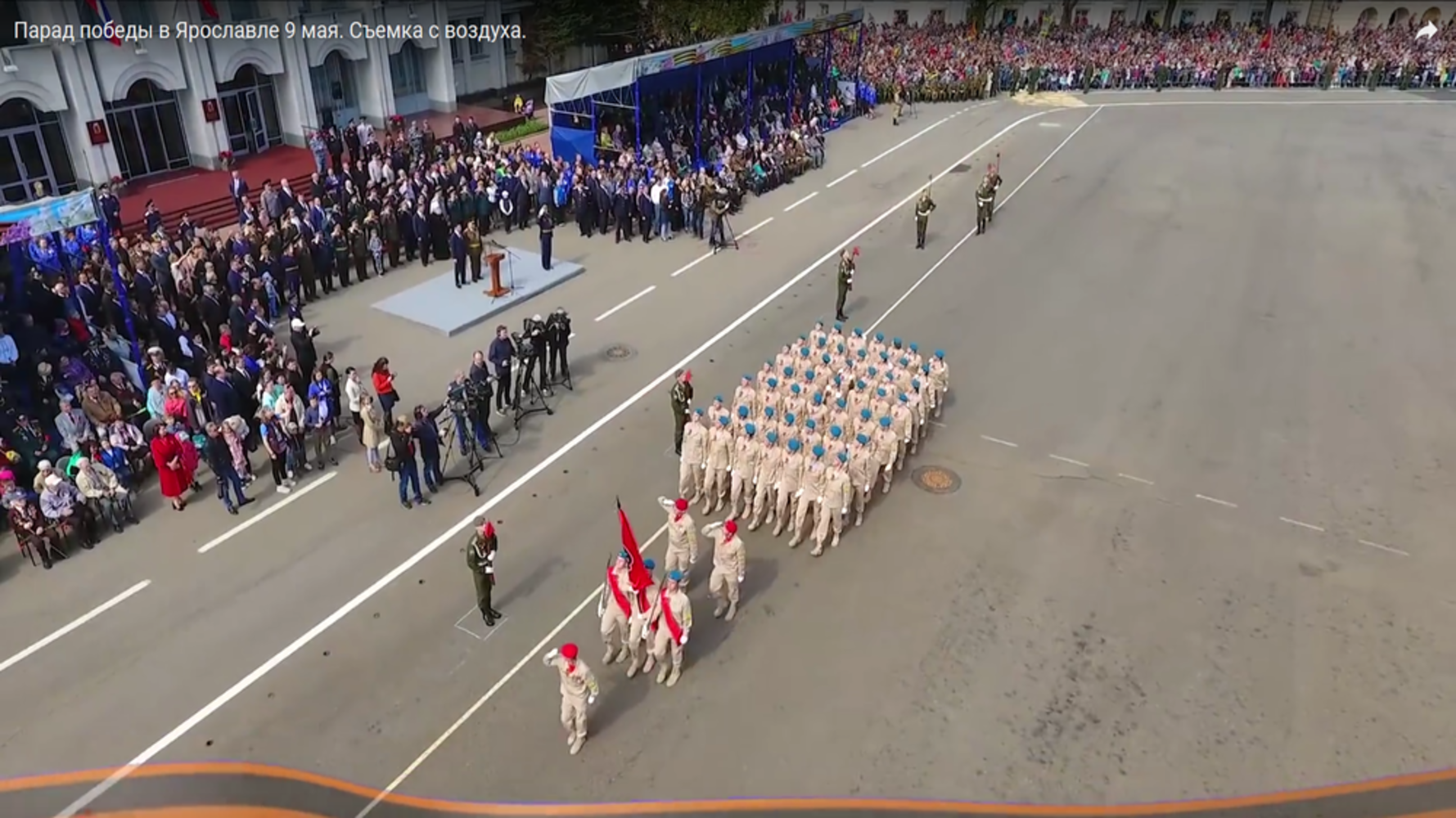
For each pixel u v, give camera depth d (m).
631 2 46.12
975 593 14.46
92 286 19.55
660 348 21.97
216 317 20.41
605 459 17.73
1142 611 14.12
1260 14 64.94
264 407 16.58
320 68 36.28
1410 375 21.17
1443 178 35.97
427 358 21.14
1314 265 27.55
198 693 12.37
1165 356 21.95
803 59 43.84
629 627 12.36
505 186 28.83
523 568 14.80
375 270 25.50
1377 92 52.31
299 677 12.65
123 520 15.68
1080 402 19.91
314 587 14.30
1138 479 17.33
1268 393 20.39
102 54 28.03
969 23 60.94
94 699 12.24
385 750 11.60
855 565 15.09
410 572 14.70
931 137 41.94
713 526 13.43
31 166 27.95
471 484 16.75
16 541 15.17
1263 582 14.76
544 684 12.63
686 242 28.81
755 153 34.06
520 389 18.97
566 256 27.47
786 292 25.22
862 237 29.50
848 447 15.31
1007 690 12.69
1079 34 59.66
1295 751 11.84
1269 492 17.00
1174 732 12.07
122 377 17.59
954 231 30.14
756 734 11.95
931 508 16.48
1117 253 28.31
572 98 28.89
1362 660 13.27
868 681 12.79
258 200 28.30
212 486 16.83
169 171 31.47
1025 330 23.16
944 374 19.00
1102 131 43.38
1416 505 16.67
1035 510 16.44
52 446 16.34
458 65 43.16
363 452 18.00
